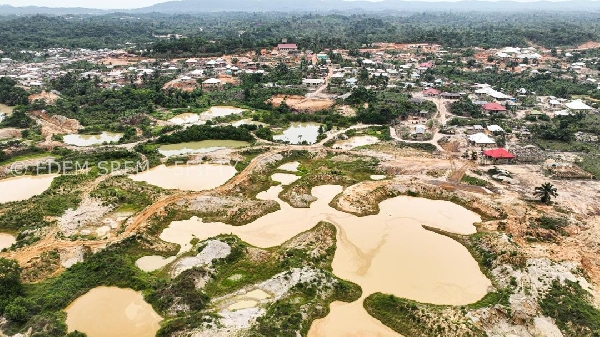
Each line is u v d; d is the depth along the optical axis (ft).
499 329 180.24
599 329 177.17
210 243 230.48
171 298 193.88
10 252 226.58
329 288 203.41
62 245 233.55
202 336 170.50
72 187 307.78
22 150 380.17
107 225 261.65
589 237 240.73
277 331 175.01
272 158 366.84
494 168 336.70
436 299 199.72
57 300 192.85
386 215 276.41
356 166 351.87
